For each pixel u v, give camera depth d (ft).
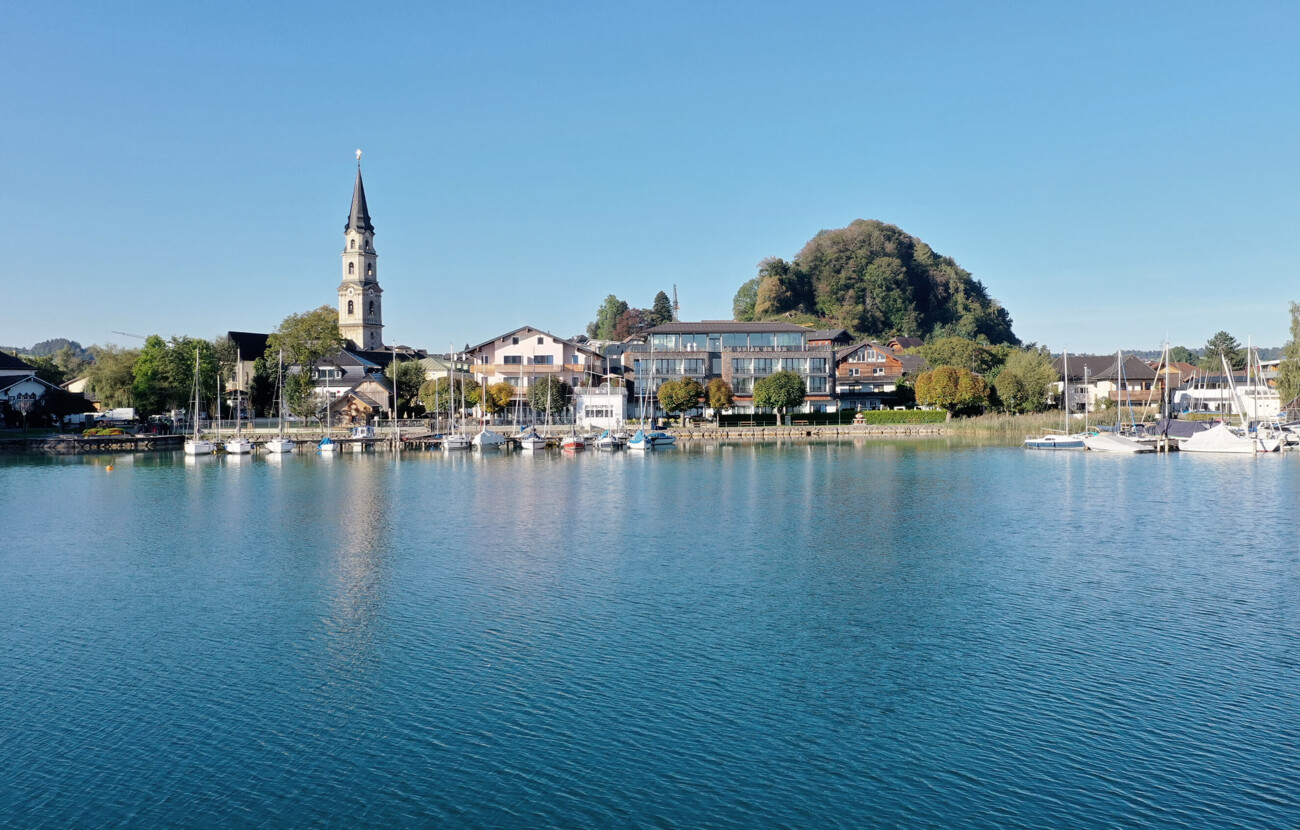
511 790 83.30
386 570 164.86
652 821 78.38
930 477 312.09
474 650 119.14
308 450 453.58
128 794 83.15
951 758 88.17
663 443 471.62
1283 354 453.99
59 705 102.42
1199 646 117.80
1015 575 157.38
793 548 182.80
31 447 440.86
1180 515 220.84
